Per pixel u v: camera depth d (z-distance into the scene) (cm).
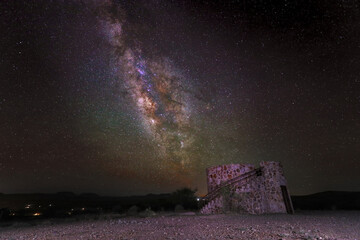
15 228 1112
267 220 1053
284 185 1581
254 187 1580
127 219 1320
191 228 852
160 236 707
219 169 1694
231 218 1181
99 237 733
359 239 601
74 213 2102
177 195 2552
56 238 757
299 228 786
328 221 998
